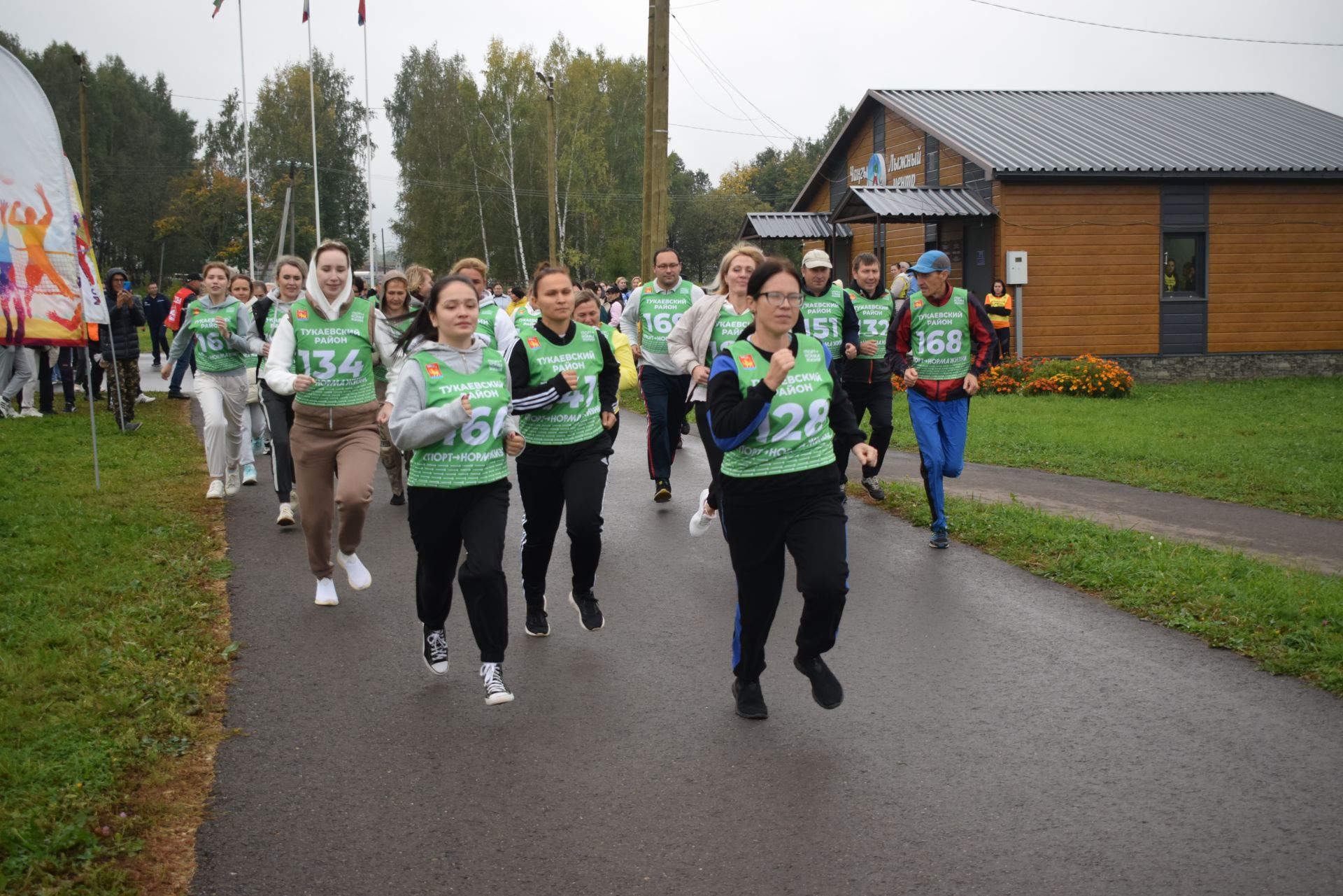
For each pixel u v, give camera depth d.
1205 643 5.64
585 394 5.74
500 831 3.78
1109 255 22.17
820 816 3.84
